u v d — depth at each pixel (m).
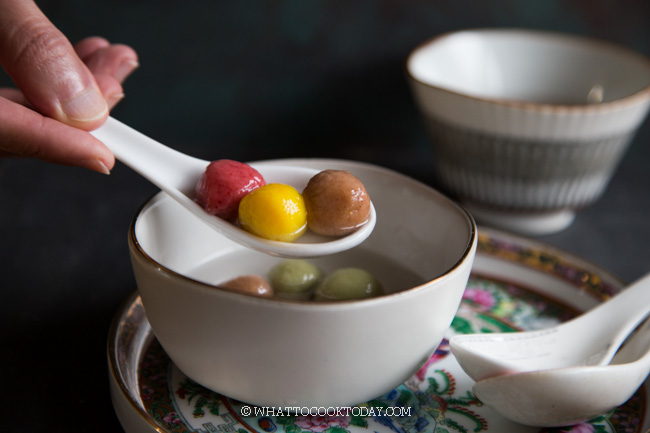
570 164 0.39
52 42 0.26
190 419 0.26
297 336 0.23
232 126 0.49
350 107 0.49
